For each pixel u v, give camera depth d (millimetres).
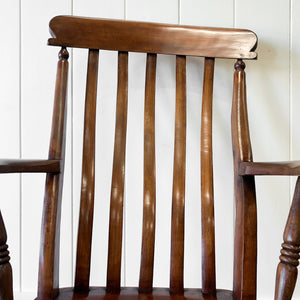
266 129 978
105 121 972
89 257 771
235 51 833
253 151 979
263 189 983
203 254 783
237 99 805
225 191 977
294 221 608
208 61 845
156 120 973
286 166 606
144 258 781
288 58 974
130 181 972
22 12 968
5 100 970
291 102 975
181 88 836
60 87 775
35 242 976
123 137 816
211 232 789
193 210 976
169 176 972
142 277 775
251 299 707
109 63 971
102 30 821
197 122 975
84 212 782
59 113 756
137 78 974
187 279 976
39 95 971
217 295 752
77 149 970
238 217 747
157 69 972
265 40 973
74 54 968
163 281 971
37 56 969
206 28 844
